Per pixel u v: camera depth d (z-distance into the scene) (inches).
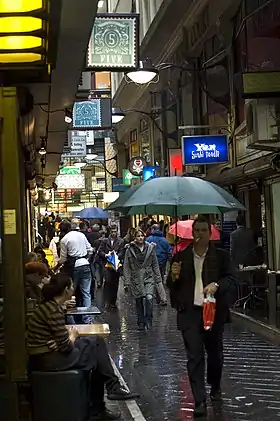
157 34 960.3
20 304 250.4
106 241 836.0
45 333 267.4
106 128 790.5
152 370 391.9
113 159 1920.5
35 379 264.1
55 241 879.7
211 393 318.3
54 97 485.7
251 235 623.8
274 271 576.1
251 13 576.4
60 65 398.0
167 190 313.4
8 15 216.8
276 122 526.6
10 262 249.9
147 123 1333.7
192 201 309.9
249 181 693.3
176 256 304.0
